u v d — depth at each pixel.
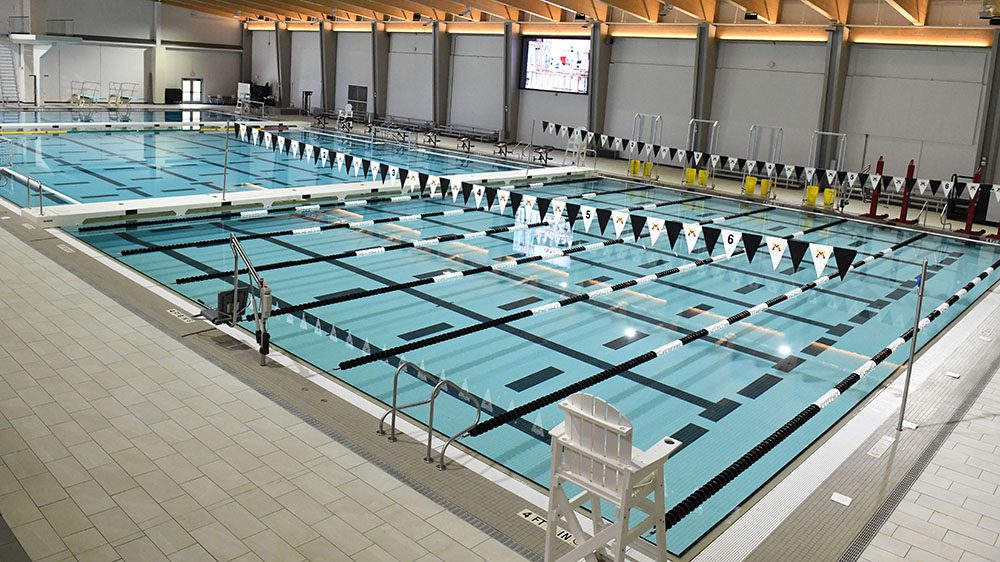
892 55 15.59
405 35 25.08
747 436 5.57
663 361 6.88
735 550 3.94
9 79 25.80
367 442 4.80
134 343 6.10
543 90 21.75
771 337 7.61
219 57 30.34
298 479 4.31
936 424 5.48
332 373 6.19
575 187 16.22
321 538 3.79
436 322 7.57
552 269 9.68
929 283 9.77
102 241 9.86
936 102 15.14
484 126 23.61
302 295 8.13
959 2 14.39
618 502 3.04
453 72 24.11
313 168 16.53
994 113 14.21
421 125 24.98
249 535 3.78
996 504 4.45
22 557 3.51
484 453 5.06
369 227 11.48
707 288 9.20
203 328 6.54
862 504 4.40
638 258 10.39
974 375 6.46
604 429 3.05
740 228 12.64
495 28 22.17
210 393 5.32
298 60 29.14
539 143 22.36
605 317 7.99
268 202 12.20
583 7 19.08
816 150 16.59
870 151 16.22
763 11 16.31
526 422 5.54
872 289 9.41
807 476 4.70
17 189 12.40
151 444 4.59
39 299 6.95
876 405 5.77
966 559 3.92
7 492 4.01
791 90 17.17
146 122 22.09
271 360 5.96
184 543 3.69
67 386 5.29
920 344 7.41
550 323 7.72
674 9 17.92
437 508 4.12
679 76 19.02
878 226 13.37
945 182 12.62
